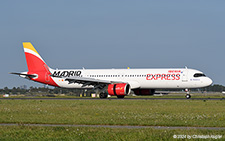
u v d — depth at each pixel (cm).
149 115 4931
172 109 5950
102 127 3647
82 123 4034
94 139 2947
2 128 3628
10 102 8600
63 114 5181
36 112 5544
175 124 3866
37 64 11862
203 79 9888
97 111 5644
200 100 8694
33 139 3012
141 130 3366
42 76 11731
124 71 10844
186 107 6381
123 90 9831
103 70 11238
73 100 9406
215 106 6600
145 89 10988
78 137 3034
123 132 3244
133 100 8862
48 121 4216
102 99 9869
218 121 4156
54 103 8000
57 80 11719
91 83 10656
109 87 10025
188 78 9981
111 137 2998
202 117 4566
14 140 2977
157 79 10269
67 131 3362
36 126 3766
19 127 3678
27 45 11944
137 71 10650
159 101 8306
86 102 8238
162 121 4178
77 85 11600
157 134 3088
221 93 19025
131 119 4428
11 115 5053
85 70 11488
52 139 2988
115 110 5828
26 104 7688
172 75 10131
